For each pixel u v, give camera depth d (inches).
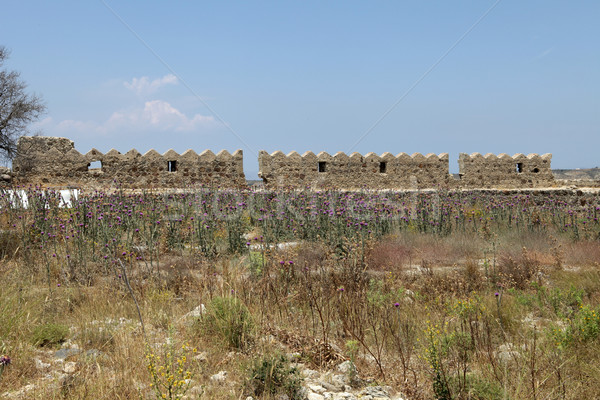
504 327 304.7
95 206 514.3
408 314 317.1
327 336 273.0
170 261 426.9
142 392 185.9
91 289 350.3
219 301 274.7
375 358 239.6
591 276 408.2
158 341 242.7
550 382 222.2
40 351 234.7
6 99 928.3
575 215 684.7
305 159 1037.8
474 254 527.8
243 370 211.3
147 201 661.3
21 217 477.4
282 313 303.6
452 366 235.0
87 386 190.2
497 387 210.1
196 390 191.9
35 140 845.2
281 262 359.9
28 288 336.5
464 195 970.1
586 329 265.0
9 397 181.9
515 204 792.3
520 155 1227.2
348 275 370.3
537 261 446.0
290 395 196.5
